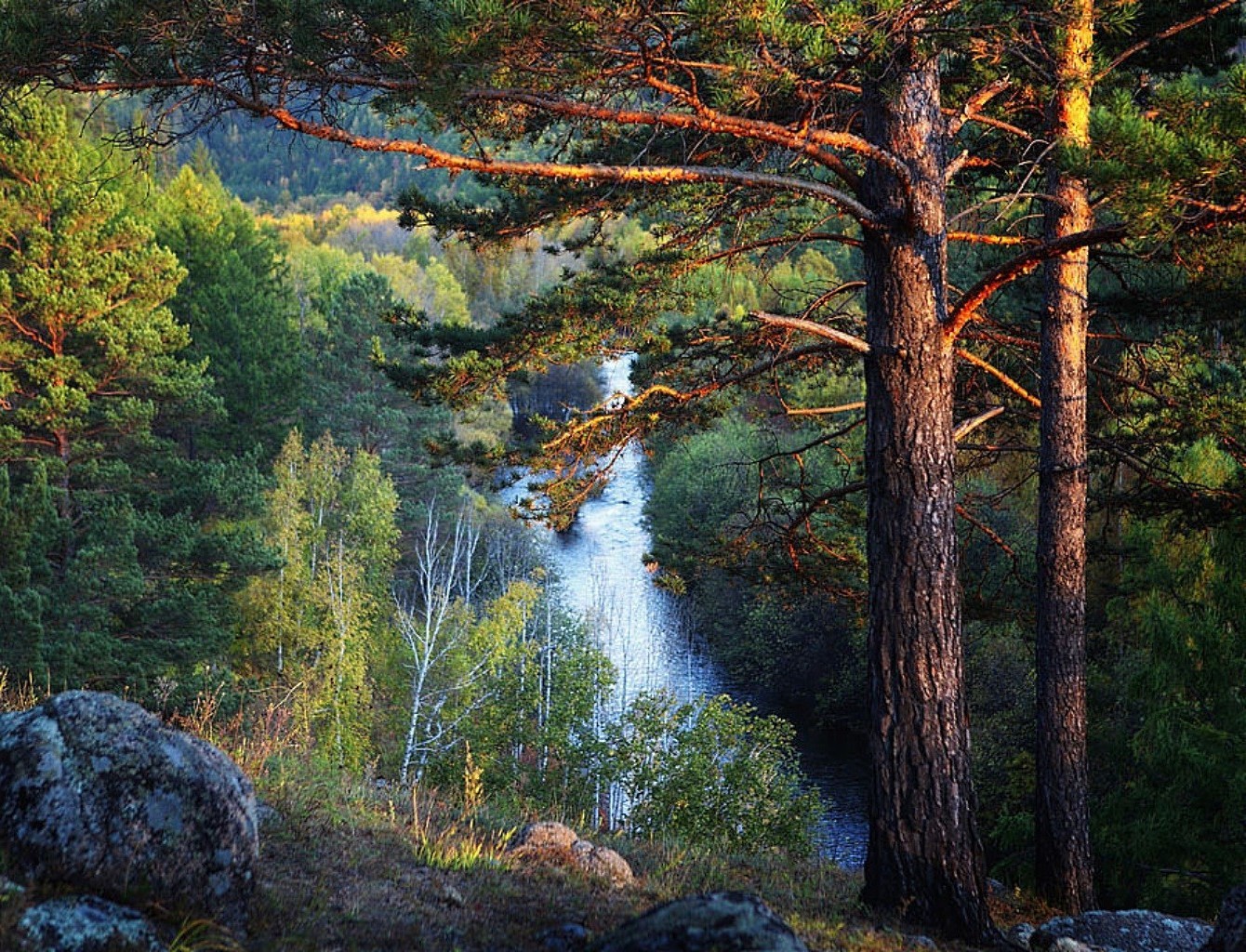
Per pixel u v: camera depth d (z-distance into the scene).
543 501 12.37
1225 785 14.48
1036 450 12.82
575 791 18.45
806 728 35.28
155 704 21.17
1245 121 6.15
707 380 12.08
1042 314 10.60
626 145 10.36
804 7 6.70
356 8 6.46
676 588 14.44
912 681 7.51
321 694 27.12
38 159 25.59
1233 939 5.56
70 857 4.34
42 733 4.55
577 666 20.94
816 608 35.31
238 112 6.96
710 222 10.52
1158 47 11.02
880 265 7.67
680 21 6.61
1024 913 9.94
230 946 4.39
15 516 21.09
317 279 86.00
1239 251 8.41
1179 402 11.87
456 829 8.27
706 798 16.67
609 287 11.33
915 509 7.55
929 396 7.58
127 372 27.77
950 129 8.59
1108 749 17.92
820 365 12.48
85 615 22.08
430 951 5.10
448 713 28.36
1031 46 7.66
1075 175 6.47
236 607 31.66
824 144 7.66
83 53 6.76
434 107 6.28
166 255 27.98
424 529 47.25
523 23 6.13
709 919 4.46
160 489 31.14
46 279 25.80
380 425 47.59
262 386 40.22
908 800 7.50
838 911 7.57
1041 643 10.70
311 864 6.14
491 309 103.44
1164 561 18.42
